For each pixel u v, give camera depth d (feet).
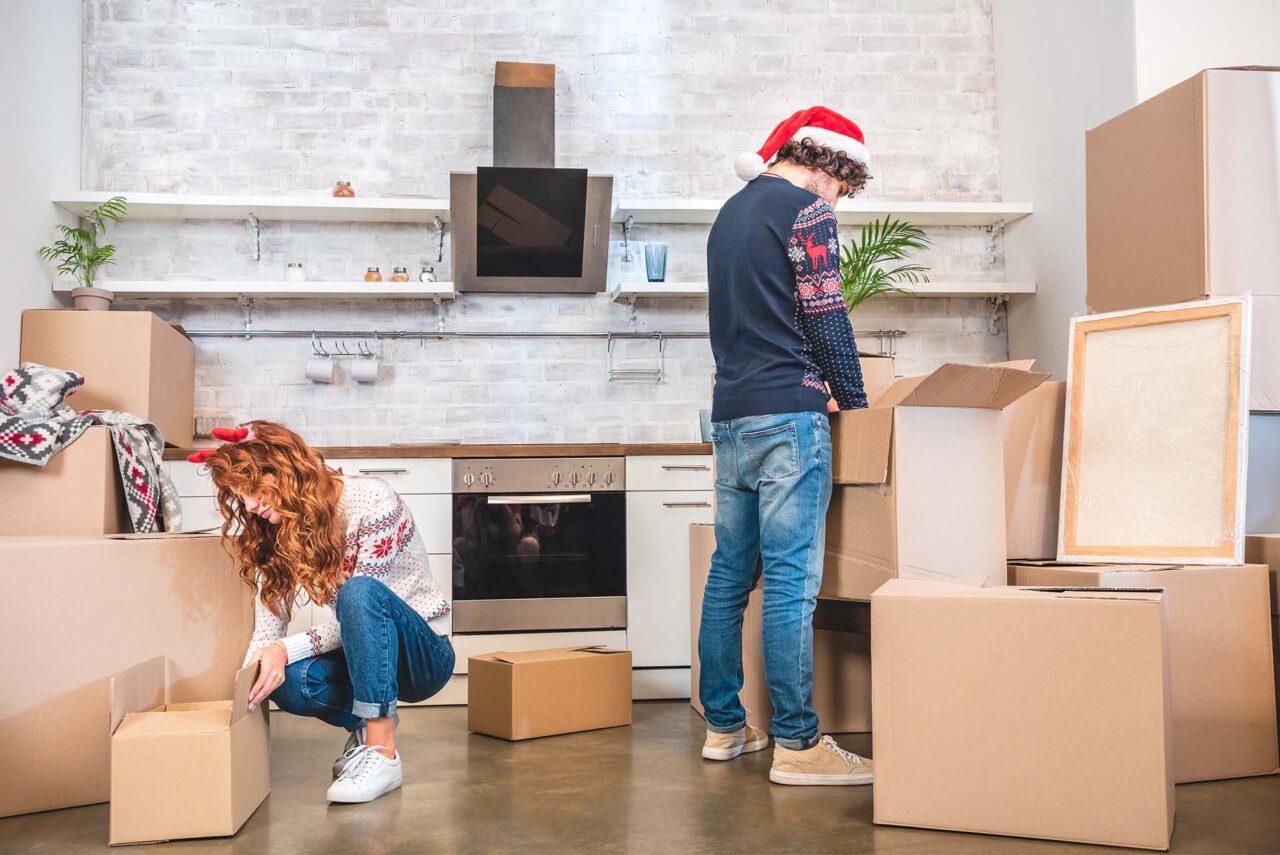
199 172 14.28
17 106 12.13
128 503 8.77
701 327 14.83
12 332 11.94
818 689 9.32
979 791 6.40
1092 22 12.73
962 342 15.16
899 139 15.24
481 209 13.43
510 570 11.94
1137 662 6.08
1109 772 6.12
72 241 13.56
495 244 13.75
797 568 7.38
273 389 14.17
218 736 6.50
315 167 14.43
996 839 6.31
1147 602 6.06
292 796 7.52
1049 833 6.23
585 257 14.06
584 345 14.66
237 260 14.25
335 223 14.44
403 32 14.67
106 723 7.28
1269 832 6.37
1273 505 8.71
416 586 8.02
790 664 7.49
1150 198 9.39
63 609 7.15
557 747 9.11
